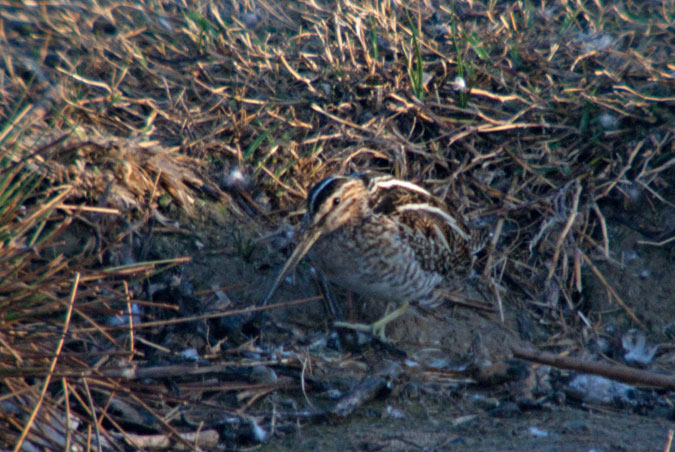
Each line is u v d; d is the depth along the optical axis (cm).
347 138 1149
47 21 1210
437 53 1250
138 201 1022
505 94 1249
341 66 1216
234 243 1047
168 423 770
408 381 902
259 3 1365
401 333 1027
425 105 1179
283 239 1057
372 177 996
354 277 975
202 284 1001
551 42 1327
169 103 1148
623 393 909
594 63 1301
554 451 747
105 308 775
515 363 925
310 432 797
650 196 1162
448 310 1068
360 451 751
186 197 1056
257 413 810
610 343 1044
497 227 1128
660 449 755
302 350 954
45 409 695
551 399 898
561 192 1140
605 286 1095
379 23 1287
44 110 1048
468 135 1181
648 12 1434
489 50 1306
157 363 854
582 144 1203
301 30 1297
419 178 1140
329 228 950
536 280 1108
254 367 880
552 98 1232
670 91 1243
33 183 944
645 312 1075
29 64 1123
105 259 948
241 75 1210
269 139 1117
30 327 738
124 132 1097
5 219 773
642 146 1188
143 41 1244
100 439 721
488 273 1098
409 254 967
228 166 1099
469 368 923
